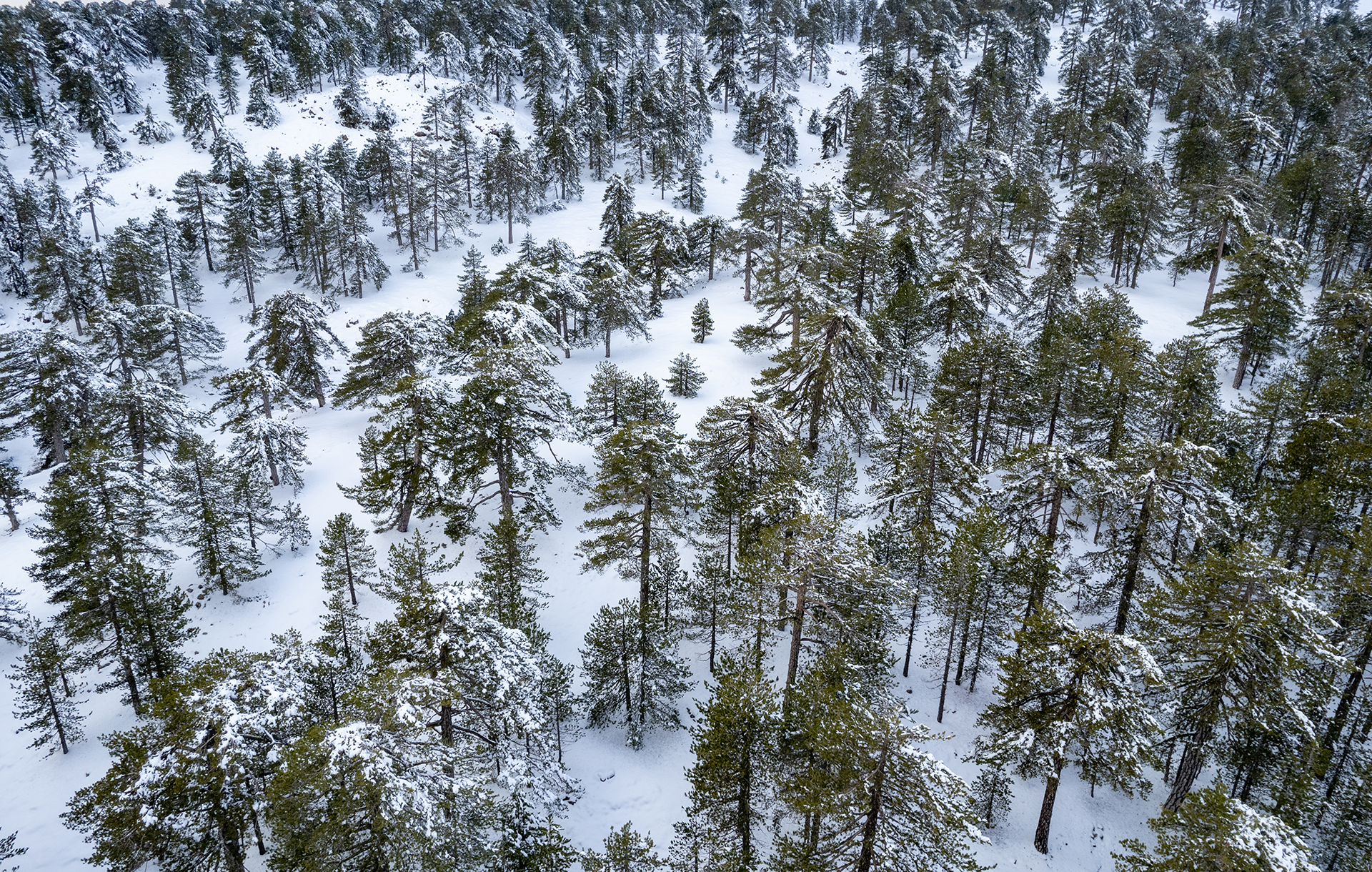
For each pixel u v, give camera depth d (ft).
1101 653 61.05
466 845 53.88
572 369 166.81
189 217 216.74
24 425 140.26
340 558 97.81
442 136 276.00
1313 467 96.02
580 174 295.89
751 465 96.37
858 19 483.92
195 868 56.85
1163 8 368.27
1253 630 62.13
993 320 152.05
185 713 55.62
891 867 50.21
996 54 322.34
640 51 369.09
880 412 128.06
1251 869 43.50
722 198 286.66
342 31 352.69
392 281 219.00
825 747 54.08
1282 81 260.42
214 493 102.78
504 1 364.58
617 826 72.95
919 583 87.30
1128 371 97.35
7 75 281.33
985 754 72.33
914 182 205.57
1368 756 71.26
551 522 107.76
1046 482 91.04
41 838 71.92
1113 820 74.49
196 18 356.38
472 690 62.75
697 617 89.56
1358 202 165.27
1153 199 178.29
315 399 163.02
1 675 91.20
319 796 47.93
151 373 152.46
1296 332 142.20
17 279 203.62
